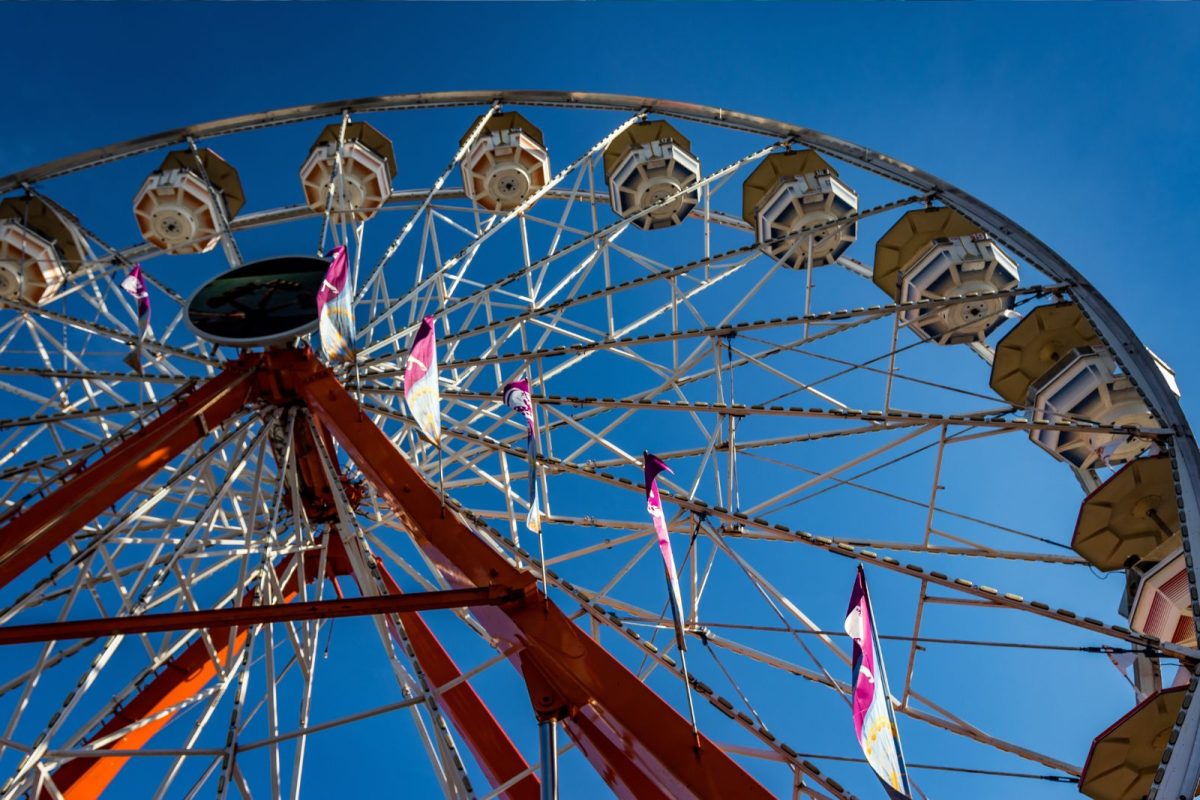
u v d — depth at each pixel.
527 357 15.95
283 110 21.19
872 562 12.73
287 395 15.38
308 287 16.30
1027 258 17.58
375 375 16.77
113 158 20.42
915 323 21.72
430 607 10.77
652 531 14.37
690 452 16.84
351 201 23.84
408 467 13.03
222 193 24.45
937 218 22.14
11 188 19.95
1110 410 18.03
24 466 14.84
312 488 16.88
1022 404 19.78
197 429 14.30
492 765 13.09
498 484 14.80
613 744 10.13
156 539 14.79
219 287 16.50
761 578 13.10
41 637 10.16
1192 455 14.05
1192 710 11.10
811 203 22.95
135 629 10.28
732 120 21.08
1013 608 12.34
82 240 23.88
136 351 15.08
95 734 14.74
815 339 17.41
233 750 10.09
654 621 13.57
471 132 21.30
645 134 24.69
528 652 10.50
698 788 9.17
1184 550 12.94
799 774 10.81
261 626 11.79
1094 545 15.94
